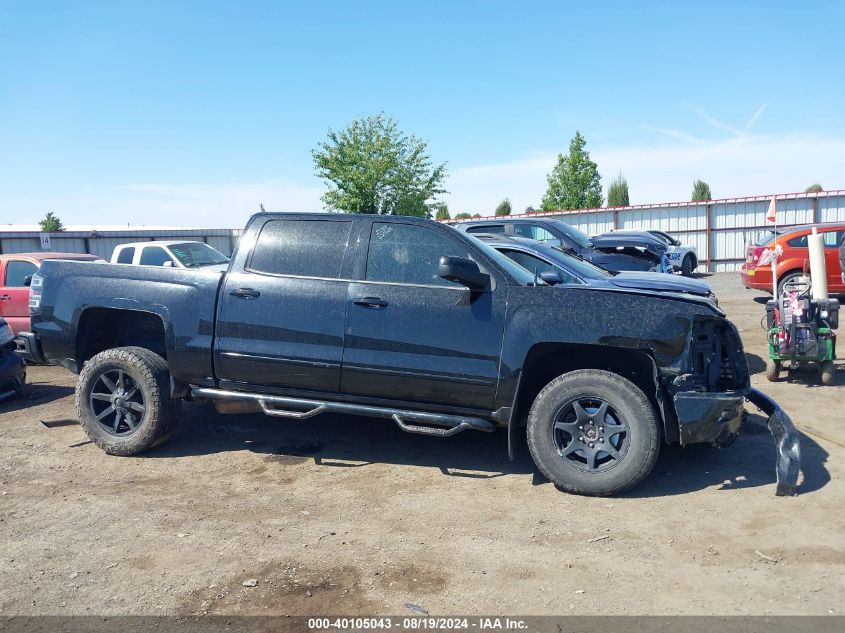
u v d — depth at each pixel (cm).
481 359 458
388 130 2848
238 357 509
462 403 468
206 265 1192
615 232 1759
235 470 509
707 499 427
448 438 579
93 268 563
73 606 322
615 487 432
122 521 420
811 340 703
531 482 472
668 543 369
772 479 456
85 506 445
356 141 2842
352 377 486
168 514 429
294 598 325
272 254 521
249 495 459
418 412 480
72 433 617
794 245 1364
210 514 428
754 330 1098
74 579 349
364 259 497
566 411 450
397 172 2809
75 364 565
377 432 600
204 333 518
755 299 1562
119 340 603
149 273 544
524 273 505
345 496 454
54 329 561
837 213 2519
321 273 504
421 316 472
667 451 521
